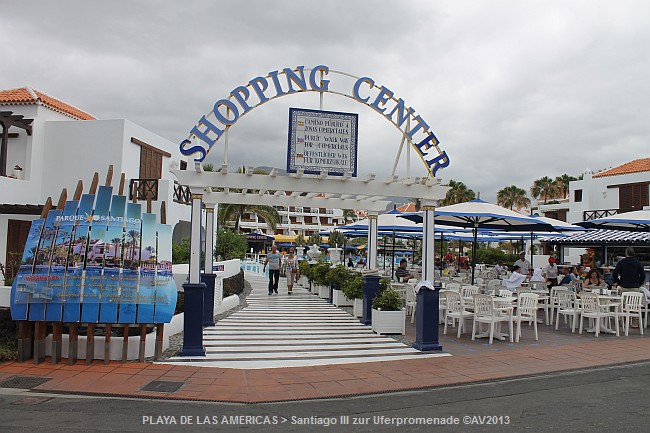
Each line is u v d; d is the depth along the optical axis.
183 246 19.78
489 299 11.12
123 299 8.57
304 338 11.05
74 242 8.77
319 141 10.27
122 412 6.14
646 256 30.86
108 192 9.32
